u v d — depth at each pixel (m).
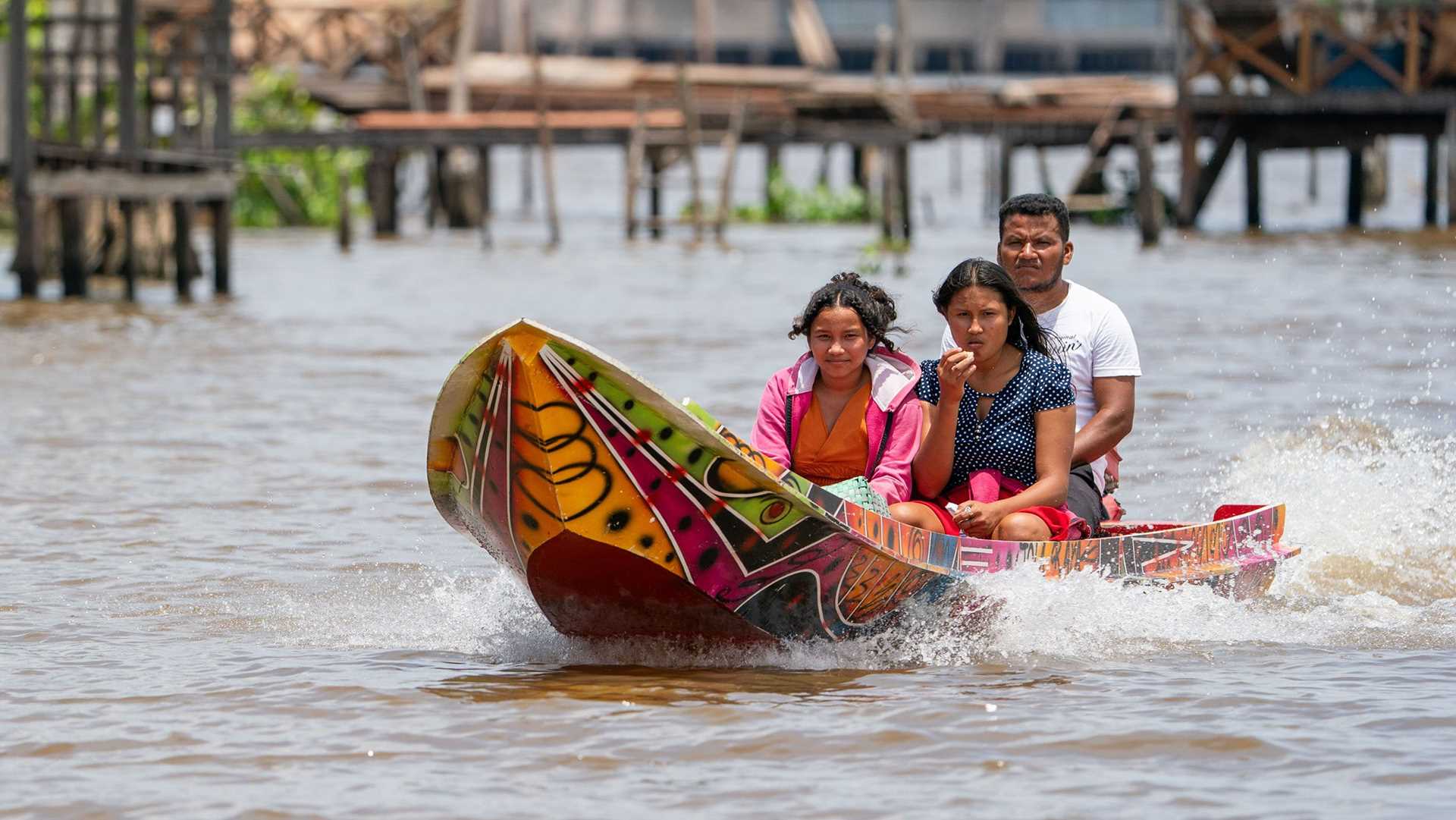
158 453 31.31
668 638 18.41
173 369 42.34
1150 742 15.60
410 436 33.34
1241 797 14.24
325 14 105.06
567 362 16.42
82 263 58.28
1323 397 36.53
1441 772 14.79
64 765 15.14
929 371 20.41
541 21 152.12
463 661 18.59
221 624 20.19
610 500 17.05
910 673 18.11
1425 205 93.75
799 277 70.19
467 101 103.06
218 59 64.81
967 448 20.02
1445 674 17.88
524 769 14.95
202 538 24.91
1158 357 43.00
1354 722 16.14
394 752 15.42
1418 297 55.12
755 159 198.75
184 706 16.80
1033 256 21.70
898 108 94.25
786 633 18.22
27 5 54.88
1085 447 21.33
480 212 102.56
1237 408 35.28
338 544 24.67
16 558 23.48
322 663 18.41
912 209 126.25
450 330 51.16
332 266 77.31
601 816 13.85
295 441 32.75
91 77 58.28
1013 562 19.20
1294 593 21.98
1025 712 16.53
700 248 89.00
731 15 154.25
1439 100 85.50
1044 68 180.00
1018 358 20.11
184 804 14.16
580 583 17.77
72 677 17.86
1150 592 20.19
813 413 19.58
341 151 110.50
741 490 17.06
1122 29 173.62
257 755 15.35
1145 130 83.75
